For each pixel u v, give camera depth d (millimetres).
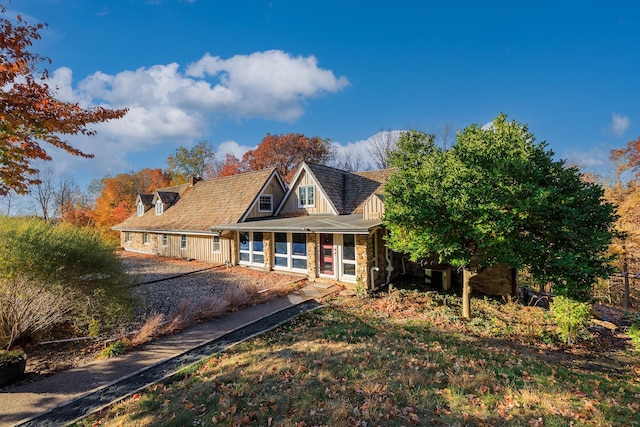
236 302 10406
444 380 5195
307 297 11570
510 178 7906
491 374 5477
